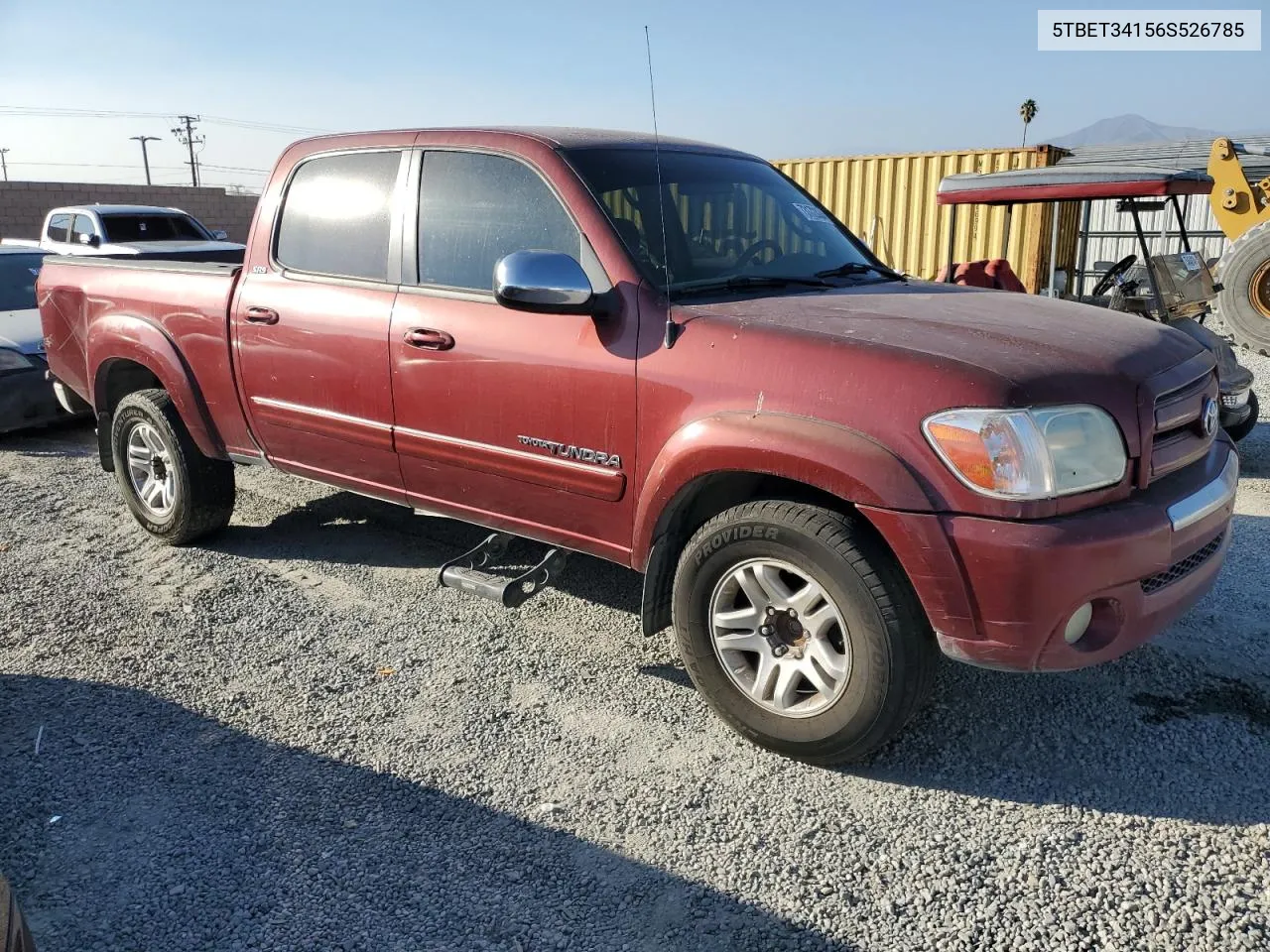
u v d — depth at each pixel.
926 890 2.58
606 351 3.33
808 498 3.13
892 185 14.60
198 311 4.65
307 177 4.36
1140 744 3.22
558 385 3.45
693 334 3.16
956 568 2.71
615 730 3.40
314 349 4.19
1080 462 2.72
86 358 5.31
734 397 3.03
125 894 2.62
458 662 3.90
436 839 2.83
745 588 3.13
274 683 3.74
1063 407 2.71
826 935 2.44
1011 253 13.57
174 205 25.72
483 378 3.64
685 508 3.29
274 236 4.43
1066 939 2.39
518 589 3.60
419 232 3.93
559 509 3.62
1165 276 6.93
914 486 2.72
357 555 5.06
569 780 3.10
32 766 3.21
